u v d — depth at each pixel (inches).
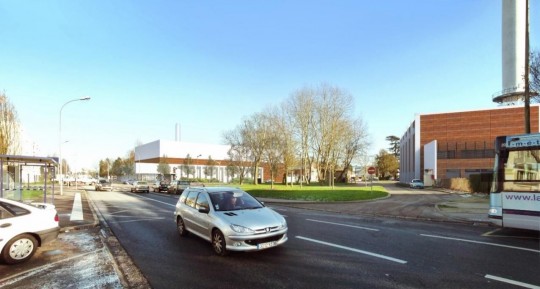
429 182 2108.8
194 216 344.5
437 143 2292.1
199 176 3403.1
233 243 278.4
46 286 218.7
